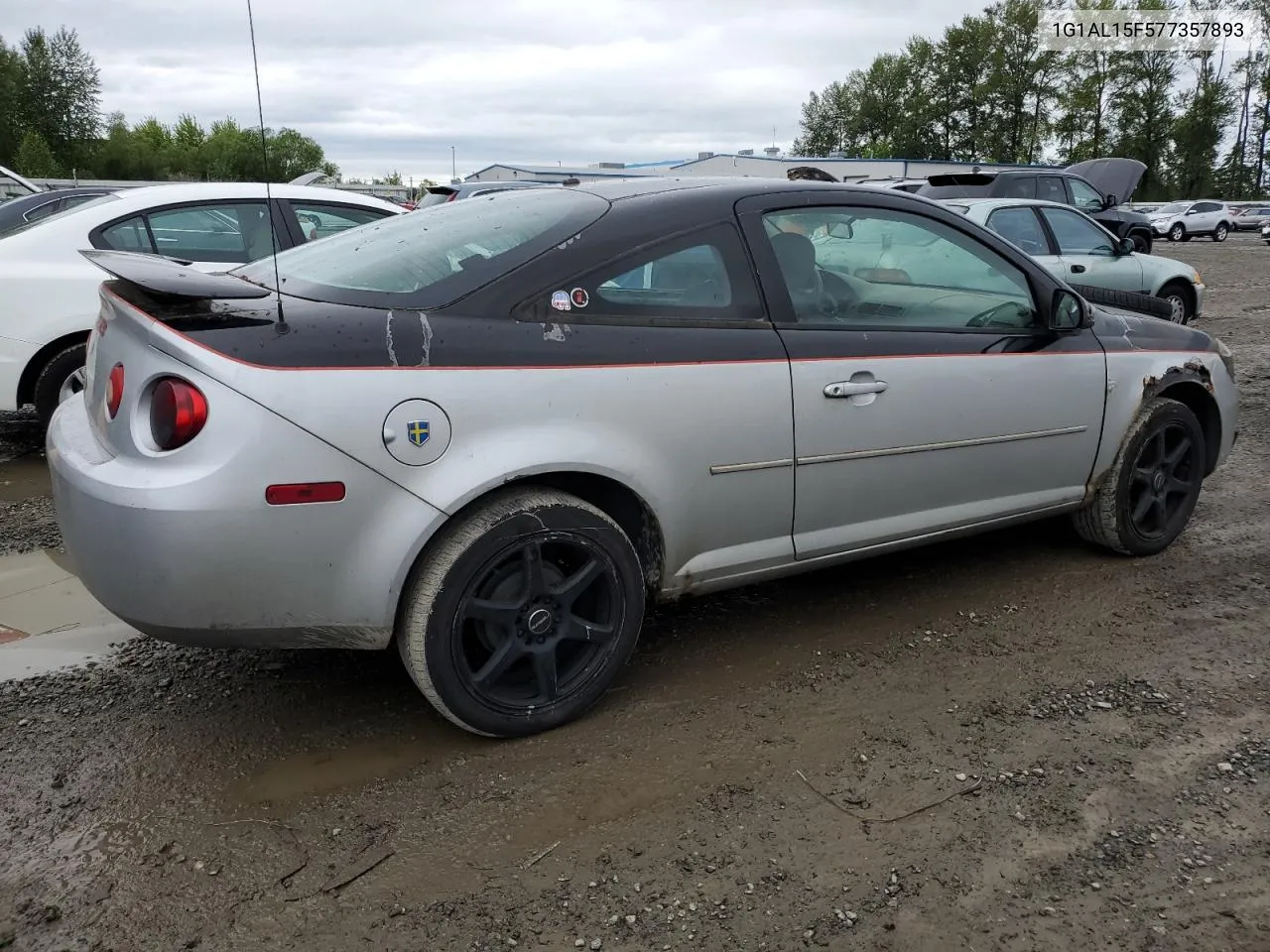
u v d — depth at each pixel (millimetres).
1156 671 3170
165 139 76125
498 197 3336
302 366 2320
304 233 6254
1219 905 2127
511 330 2590
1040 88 66938
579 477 2770
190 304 2426
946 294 3471
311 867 2232
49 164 57344
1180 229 38875
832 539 3230
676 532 2885
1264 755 2691
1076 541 4379
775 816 2426
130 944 2002
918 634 3449
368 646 2570
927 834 2359
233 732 2791
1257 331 10898
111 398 2439
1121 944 2016
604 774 2604
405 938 2023
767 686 3072
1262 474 5430
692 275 2918
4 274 5320
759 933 2045
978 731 2812
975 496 3559
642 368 2734
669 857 2277
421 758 2672
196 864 2236
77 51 63719
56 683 3068
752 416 2918
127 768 2607
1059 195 12883
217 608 2338
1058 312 3719
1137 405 3908
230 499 2256
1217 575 3984
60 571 4023
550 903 2127
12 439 6227
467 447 2492
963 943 2018
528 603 2672
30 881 2176
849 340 3145
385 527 2430
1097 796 2504
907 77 75438
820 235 3213
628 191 3070
